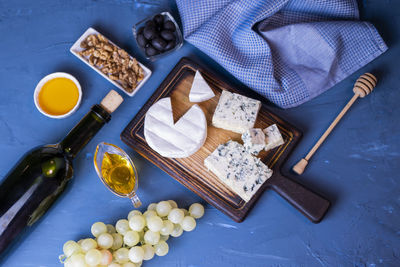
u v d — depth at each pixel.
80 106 0.93
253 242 0.90
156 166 0.91
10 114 0.93
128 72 0.90
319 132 0.91
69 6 0.95
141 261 0.87
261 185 0.87
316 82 0.90
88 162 0.92
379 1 0.93
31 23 0.95
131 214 0.88
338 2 0.89
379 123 0.91
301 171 0.89
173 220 0.85
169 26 0.88
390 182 0.90
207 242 0.90
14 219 0.84
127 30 0.94
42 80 0.90
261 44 0.88
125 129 0.90
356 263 0.89
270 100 0.90
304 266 0.89
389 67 0.92
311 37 0.89
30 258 0.90
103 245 0.85
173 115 0.91
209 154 0.90
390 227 0.89
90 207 0.91
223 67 0.92
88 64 0.91
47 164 0.84
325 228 0.90
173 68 0.91
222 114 0.88
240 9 0.88
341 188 0.90
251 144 0.85
